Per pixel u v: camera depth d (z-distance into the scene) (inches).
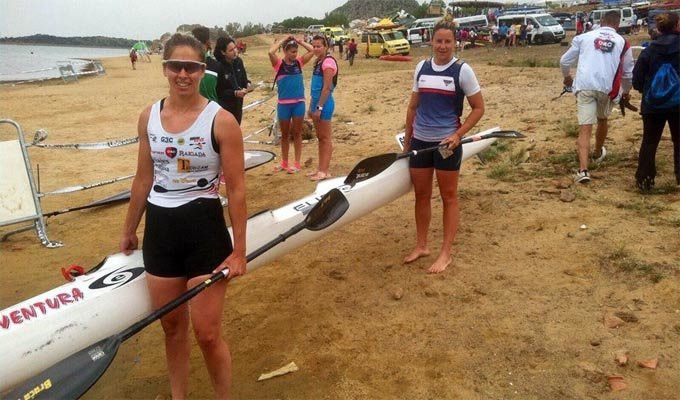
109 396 137.1
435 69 170.9
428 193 182.9
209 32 252.1
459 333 145.6
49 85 1083.3
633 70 222.1
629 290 154.9
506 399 121.1
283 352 146.5
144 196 118.7
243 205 108.0
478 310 154.6
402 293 167.2
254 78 926.4
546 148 293.3
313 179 288.5
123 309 128.0
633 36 1369.3
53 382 100.5
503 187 244.8
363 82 668.1
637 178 221.3
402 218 227.6
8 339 116.8
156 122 106.3
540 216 208.8
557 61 819.4
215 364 115.0
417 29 1782.7
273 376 136.6
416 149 179.9
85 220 261.7
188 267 110.9
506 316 150.3
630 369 125.6
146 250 112.7
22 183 230.5
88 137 468.8
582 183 236.1
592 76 232.7
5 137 481.7
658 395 117.4
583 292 157.1
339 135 387.9
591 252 177.3
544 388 123.1
